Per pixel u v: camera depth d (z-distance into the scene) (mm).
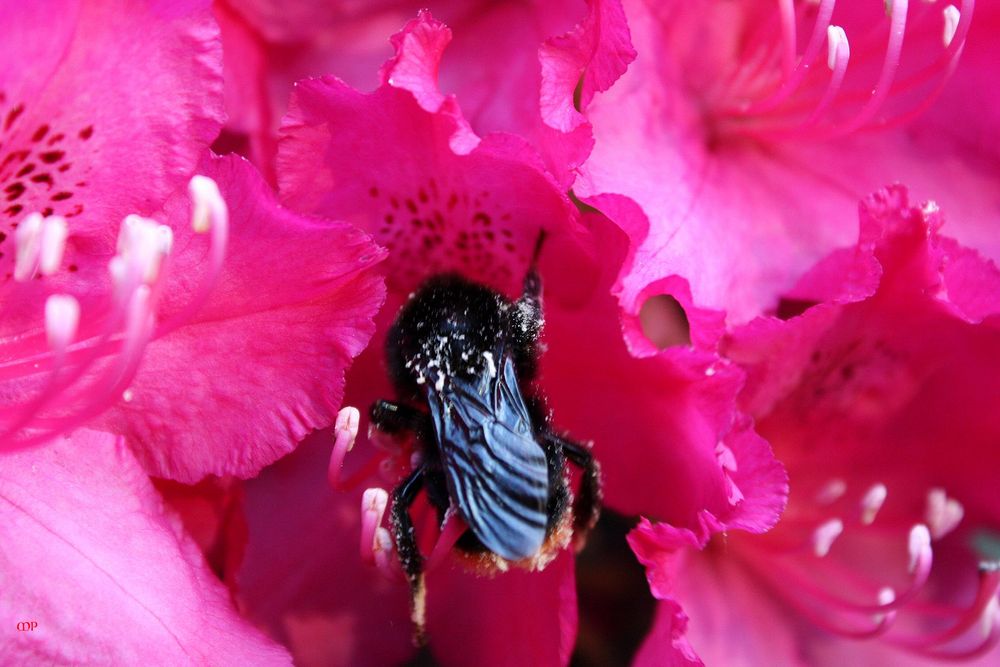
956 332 196
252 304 186
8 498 185
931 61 205
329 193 191
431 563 188
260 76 201
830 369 198
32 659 181
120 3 181
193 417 188
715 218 197
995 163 207
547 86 184
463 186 189
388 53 203
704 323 185
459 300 189
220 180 185
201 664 184
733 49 203
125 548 186
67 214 185
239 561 195
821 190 203
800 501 209
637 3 197
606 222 188
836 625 208
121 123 183
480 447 183
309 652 199
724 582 207
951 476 209
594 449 197
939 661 209
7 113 180
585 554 207
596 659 207
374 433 195
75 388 187
